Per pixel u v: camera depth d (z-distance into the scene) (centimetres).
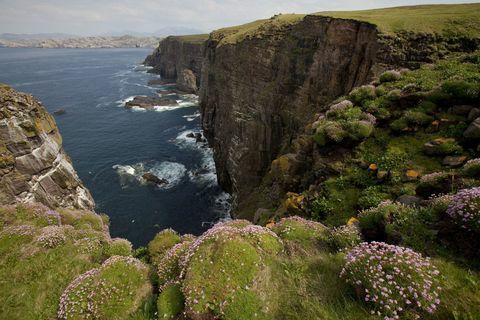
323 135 1630
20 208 1881
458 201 745
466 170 1029
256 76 4878
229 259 789
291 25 4672
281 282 767
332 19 3478
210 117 6694
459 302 558
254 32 5303
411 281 578
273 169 2156
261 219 1791
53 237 1480
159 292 983
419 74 1933
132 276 1038
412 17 3116
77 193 3234
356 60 3089
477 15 2759
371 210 1003
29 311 1098
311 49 3928
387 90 1844
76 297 975
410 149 1397
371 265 631
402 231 845
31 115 2767
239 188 4575
